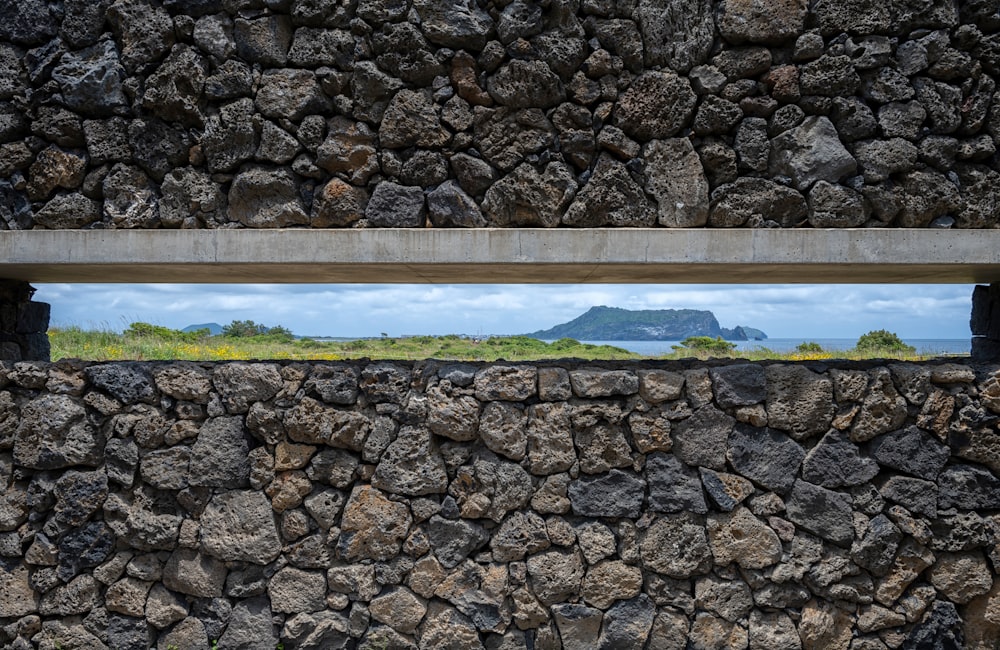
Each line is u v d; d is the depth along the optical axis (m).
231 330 17.81
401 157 3.84
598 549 3.73
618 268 3.96
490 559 3.76
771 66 3.78
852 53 3.71
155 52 3.85
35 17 3.90
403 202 3.81
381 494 3.77
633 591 3.73
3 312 4.51
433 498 3.78
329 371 3.83
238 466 3.79
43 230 3.83
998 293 4.57
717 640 3.70
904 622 3.73
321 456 3.80
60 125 3.88
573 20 3.76
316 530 3.80
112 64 3.85
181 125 3.87
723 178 3.79
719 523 3.75
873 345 13.14
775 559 3.73
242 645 3.73
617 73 3.80
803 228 3.73
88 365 3.89
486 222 3.82
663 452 3.79
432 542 3.76
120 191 3.88
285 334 18.47
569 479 3.78
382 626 3.73
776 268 3.93
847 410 3.78
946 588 3.74
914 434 3.78
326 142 3.81
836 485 3.76
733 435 3.78
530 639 3.73
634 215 3.79
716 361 4.02
